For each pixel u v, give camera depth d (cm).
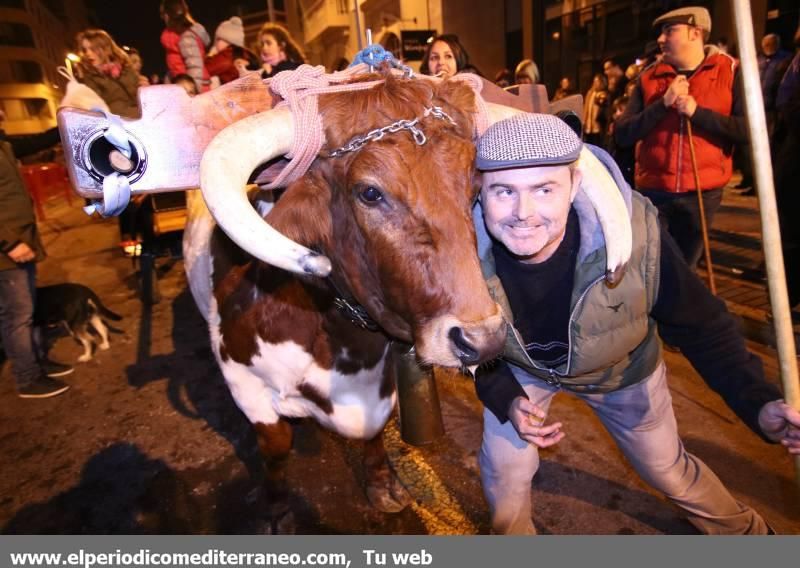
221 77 517
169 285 574
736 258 478
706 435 261
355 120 121
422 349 119
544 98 176
